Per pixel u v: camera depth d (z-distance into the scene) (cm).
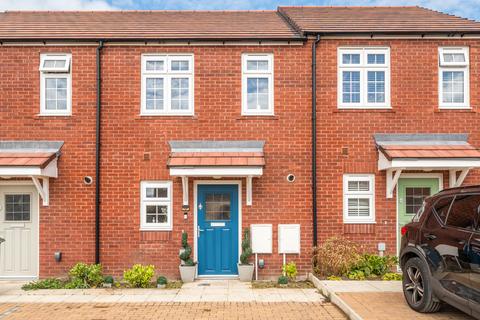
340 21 1123
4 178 985
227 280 973
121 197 994
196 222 999
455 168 952
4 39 995
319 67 1016
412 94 1012
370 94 1023
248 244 968
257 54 1023
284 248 985
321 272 948
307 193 1002
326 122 1009
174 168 924
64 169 995
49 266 984
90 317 691
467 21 1102
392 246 992
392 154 934
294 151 1006
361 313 646
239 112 1009
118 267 985
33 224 995
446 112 1009
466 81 1016
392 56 1017
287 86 1016
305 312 716
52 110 1009
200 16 1287
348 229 992
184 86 1024
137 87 1011
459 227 604
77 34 1033
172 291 868
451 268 594
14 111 1000
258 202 998
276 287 902
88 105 1006
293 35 1027
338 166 1003
